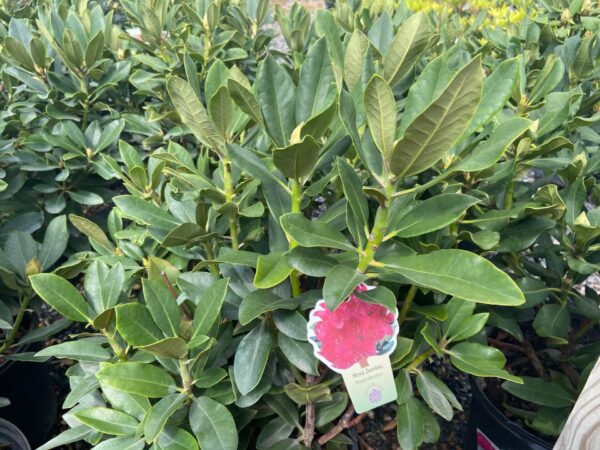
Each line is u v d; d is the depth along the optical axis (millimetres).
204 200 1515
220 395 1274
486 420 1858
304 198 1218
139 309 1150
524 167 1678
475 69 740
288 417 1451
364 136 1161
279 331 1373
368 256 1071
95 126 2594
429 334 1328
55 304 1272
